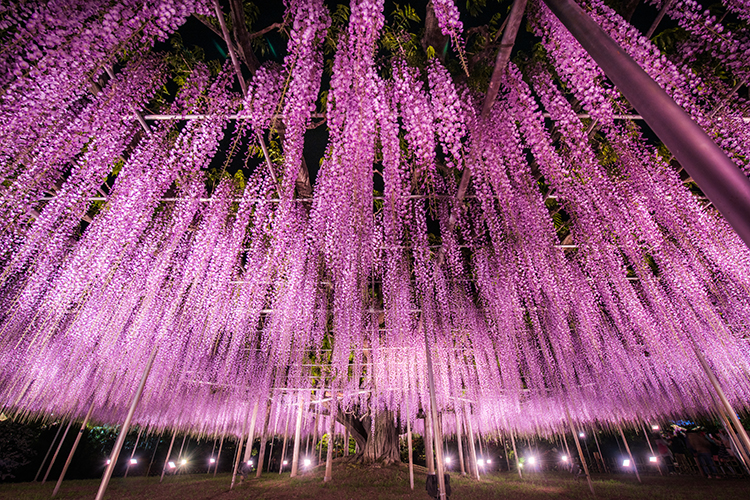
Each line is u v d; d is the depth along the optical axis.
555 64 2.87
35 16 1.93
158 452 16.55
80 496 7.48
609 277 6.39
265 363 9.64
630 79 1.23
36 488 8.78
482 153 3.23
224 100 3.37
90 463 13.28
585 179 3.86
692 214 4.33
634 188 4.15
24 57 2.01
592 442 15.26
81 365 7.28
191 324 6.68
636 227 4.46
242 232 4.93
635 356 8.72
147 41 2.32
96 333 6.24
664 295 6.38
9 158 2.52
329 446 8.96
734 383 7.86
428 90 3.05
